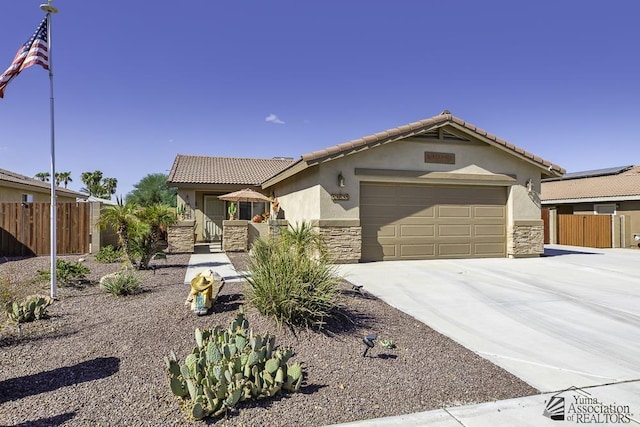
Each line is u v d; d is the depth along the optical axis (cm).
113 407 359
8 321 601
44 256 1380
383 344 523
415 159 1305
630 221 2214
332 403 376
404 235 1317
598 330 625
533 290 887
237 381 370
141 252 1044
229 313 604
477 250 1395
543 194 2831
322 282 606
